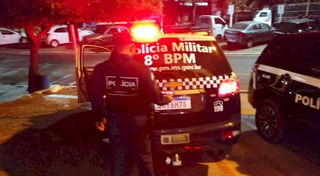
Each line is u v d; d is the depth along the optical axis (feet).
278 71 14.78
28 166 12.87
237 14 88.17
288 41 14.79
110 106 9.02
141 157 9.51
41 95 25.75
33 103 23.06
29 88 27.94
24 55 58.23
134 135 9.23
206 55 12.14
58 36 67.46
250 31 58.59
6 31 68.74
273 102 14.96
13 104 22.91
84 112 20.17
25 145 14.84
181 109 11.27
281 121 14.51
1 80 36.50
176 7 87.71
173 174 12.41
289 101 13.99
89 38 59.88
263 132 15.75
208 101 11.51
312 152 14.44
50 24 23.47
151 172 9.64
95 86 9.04
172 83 11.21
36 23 20.93
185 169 12.82
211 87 11.51
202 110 11.45
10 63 49.08
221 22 65.62
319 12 79.05
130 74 8.74
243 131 17.17
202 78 11.50
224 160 13.65
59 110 20.74
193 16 83.25
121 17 21.72
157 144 11.10
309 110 12.92
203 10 90.22
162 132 11.07
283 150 14.64
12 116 19.34
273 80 15.02
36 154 13.96
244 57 51.80
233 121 11.88
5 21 19.80
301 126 13.46
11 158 13.55
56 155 13.88
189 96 11.30
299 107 13.44
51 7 18.72
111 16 21.42
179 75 11.47
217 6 89.56
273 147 14.97
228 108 11.87
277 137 14.80
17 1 18.51
